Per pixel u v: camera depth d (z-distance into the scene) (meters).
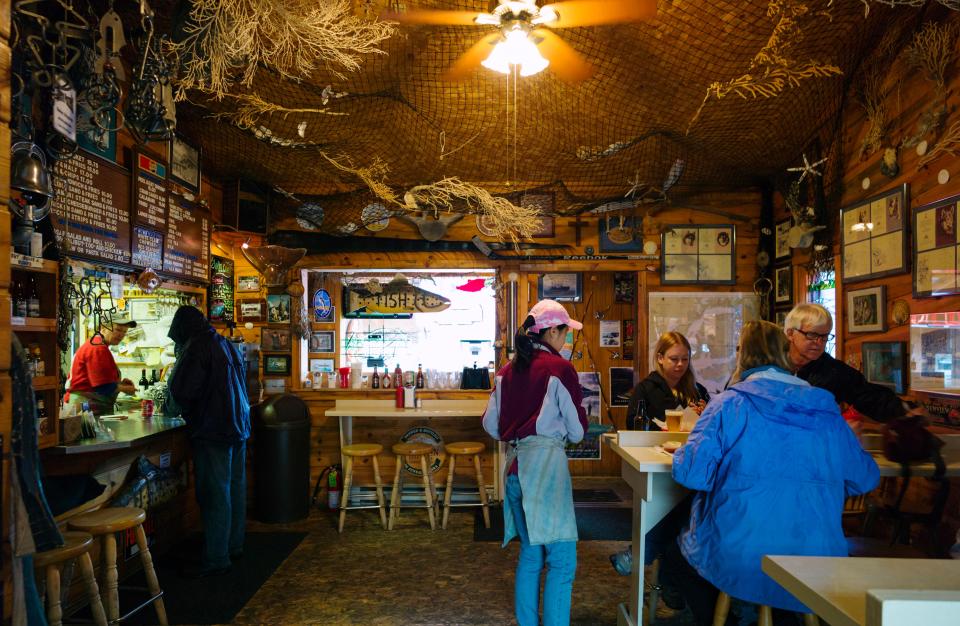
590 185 5.25
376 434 5.23
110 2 2.46
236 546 3.89
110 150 3.45
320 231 5.32
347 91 3.86
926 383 3.19
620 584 3.45
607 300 5.76
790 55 3.46
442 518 4.71
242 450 3.92
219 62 2.42
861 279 3.80
